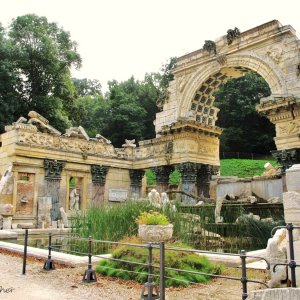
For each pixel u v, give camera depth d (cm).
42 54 4697
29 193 2478
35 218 2470
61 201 2673
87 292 743
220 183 2533
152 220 953
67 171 2750
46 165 2581
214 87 2986
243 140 5978
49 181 2597
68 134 2786
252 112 5900
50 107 4712
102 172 2967
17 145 2419
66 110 5334
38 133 2569
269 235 1530
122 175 3156
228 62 2686
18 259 1147
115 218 1392
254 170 4756
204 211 1741
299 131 2180
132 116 6078
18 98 4647
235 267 905
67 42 5162
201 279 829
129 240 1222
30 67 4762
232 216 1797
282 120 2269
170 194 2797
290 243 539
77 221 1527
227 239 1527
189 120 2750
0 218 2100
